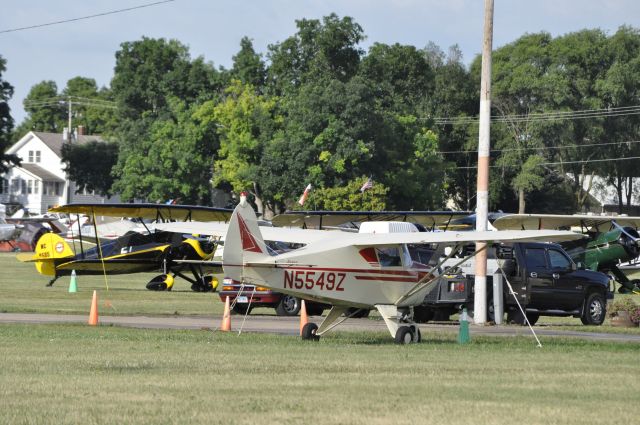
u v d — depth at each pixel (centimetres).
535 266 8188
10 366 4469
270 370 4428
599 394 3847
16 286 11925
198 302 9988
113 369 4406
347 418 3278
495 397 3731
